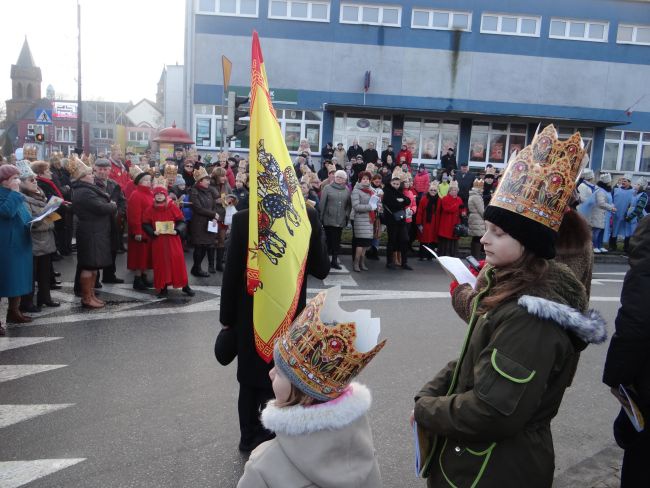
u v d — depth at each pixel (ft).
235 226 11.11
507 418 5.44
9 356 17.88
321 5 72.90
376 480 5.74
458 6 74.49
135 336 20.11
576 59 77.15
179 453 12.19
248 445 12.14
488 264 6.92
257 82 9.73
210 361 17.78
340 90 73.87
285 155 10.28
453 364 7.06
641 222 7.55
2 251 20.10
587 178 44.32
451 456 6.22
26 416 13.76
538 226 5.76
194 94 72.38
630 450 8.21
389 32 73.77
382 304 26.00
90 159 38.86
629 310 7.23
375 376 17.01
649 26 77.77
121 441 12.66
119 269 31.81
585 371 18.33
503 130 76.79
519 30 76.23
